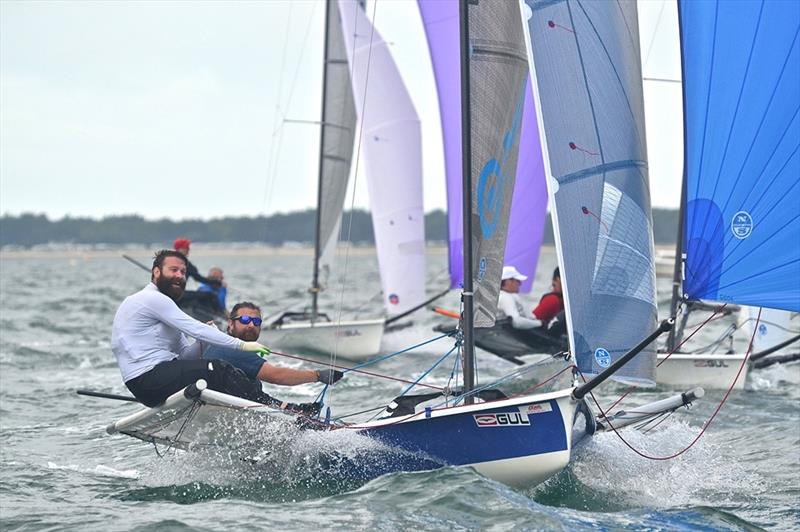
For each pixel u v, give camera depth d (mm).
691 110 24781
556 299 42844
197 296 49969
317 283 60562
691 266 24625
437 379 44562
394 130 59250
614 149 25578
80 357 54969
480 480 24109
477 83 26047
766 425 34250
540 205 50781
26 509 23688
